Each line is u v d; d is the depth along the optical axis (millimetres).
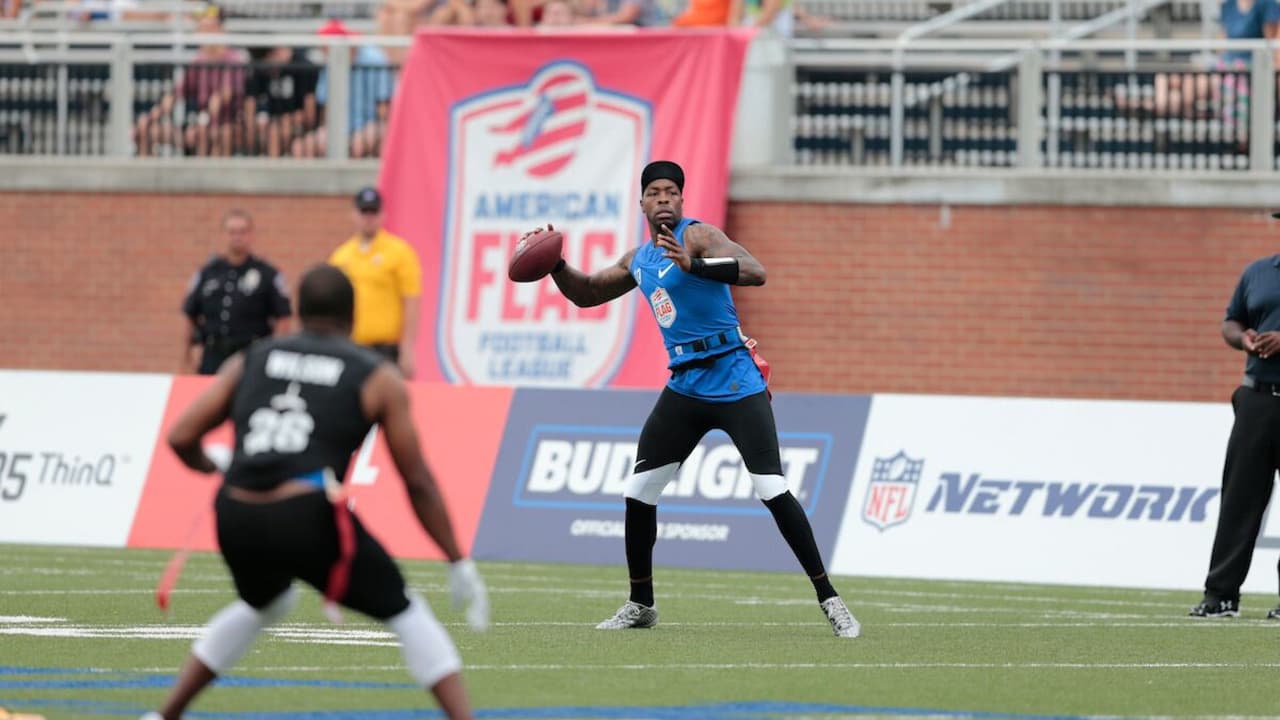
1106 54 70125
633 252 34344
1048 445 48594
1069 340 65875
